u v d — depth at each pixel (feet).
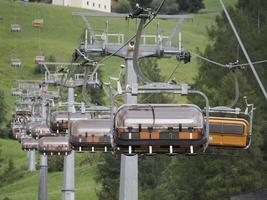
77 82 234.17
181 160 284.41
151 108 122.21
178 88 118.93
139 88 120.57
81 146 166.30
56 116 223.71
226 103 280.31
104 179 334.85
